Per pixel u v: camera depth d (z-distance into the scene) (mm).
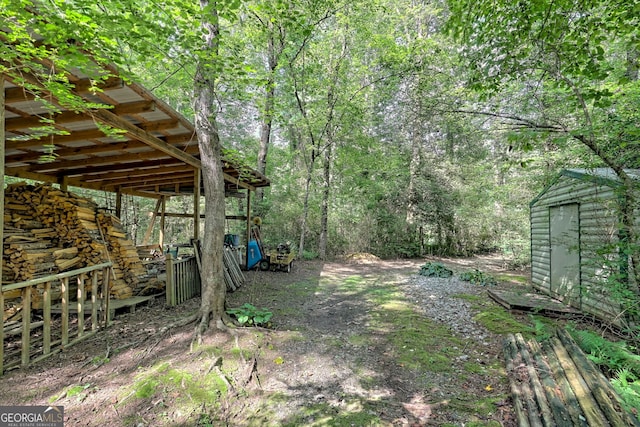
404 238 13086
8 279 4199
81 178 7293
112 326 4078
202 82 4164
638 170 4270
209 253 4055
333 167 13164
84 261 4926
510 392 2727
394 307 5465
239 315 3998
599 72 3354
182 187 9352
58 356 3180
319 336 3986
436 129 13727
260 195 12539
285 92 11000
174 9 3332
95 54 2785
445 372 3119
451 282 7812
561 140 3324
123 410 2383
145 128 4211
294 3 5164
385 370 3154
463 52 4555
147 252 8117
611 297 3742
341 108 10648
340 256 12578
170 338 3533
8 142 4543
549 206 6156
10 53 2484
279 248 9750
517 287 7199
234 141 13305
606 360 2826
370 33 10078
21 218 4695
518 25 3693
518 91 5375
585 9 3395
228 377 2846
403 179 13633
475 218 13062
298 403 2564
